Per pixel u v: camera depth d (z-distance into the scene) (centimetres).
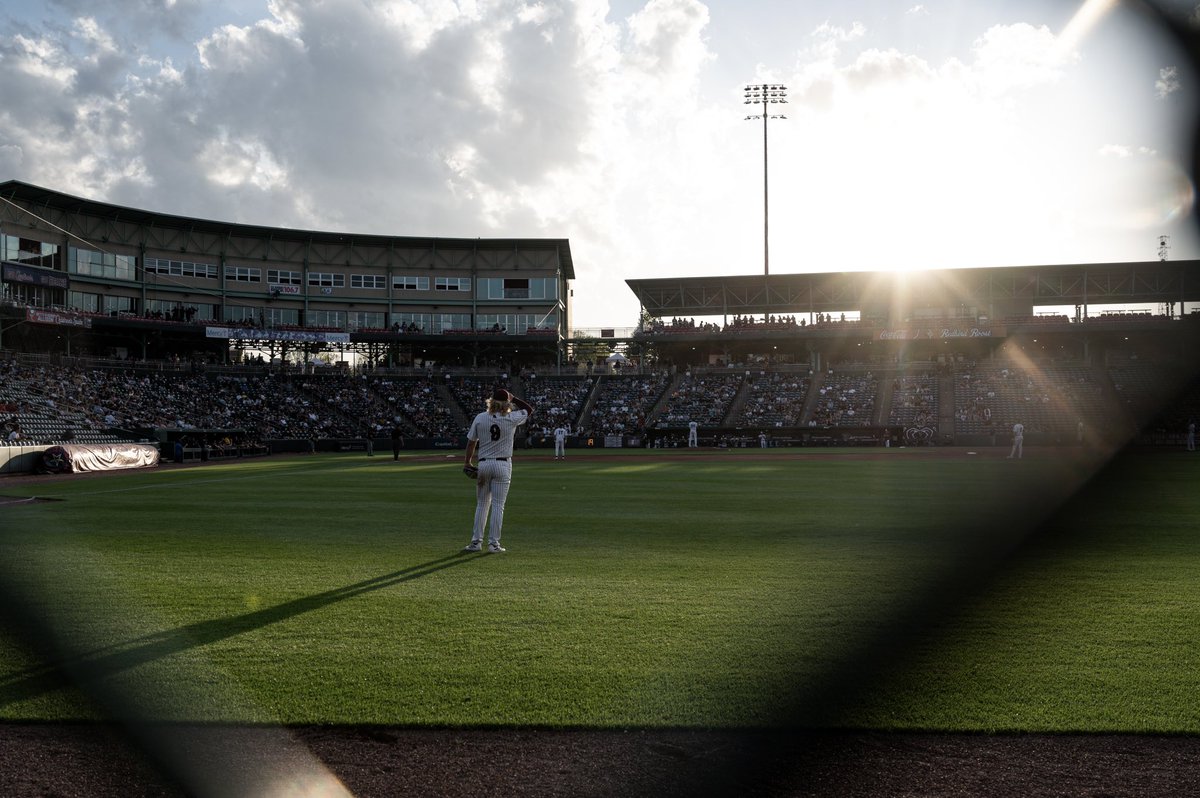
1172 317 5844
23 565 964
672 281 6919
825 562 973
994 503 1667
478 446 1056
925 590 811
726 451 5109
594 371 7438
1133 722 476
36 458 3161
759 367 7150
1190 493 1844
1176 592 794
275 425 6119
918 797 394
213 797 399
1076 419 5812
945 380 6519
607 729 473
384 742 460
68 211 6125
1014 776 414
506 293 7681
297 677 558
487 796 399
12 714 500
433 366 7431
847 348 7094
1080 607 736
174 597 792
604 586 837
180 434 4575
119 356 6394
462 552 1055
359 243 7438
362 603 764
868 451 4894
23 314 5253
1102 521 1335
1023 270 6312
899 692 523
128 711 503
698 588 825
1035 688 529
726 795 396
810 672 562
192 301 6825
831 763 429
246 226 6981
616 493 1961
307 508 1639
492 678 555
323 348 7194
